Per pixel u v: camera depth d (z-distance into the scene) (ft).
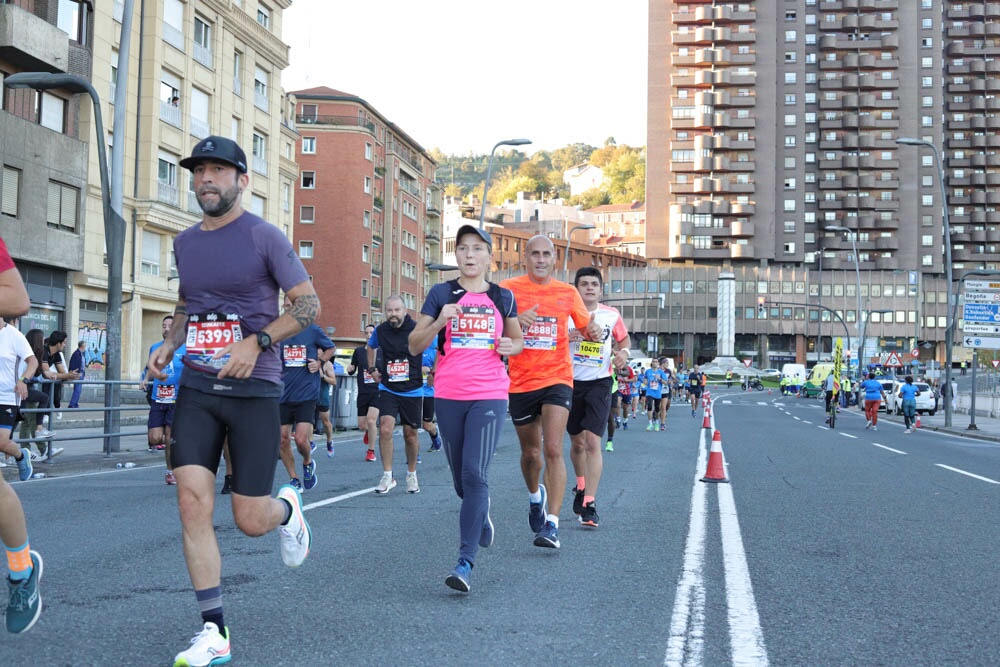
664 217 393.29
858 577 20.98
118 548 23.85
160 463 52.47
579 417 27.66
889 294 395.34
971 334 105.81
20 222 102.58
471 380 19.61
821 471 47.06
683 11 387.96
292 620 16.53
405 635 15.60
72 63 111.65
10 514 14.03
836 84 404.57
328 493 35.99
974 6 420.36
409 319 35.94
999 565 22.66
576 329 25.72
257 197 160.35
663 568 21.61
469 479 19.11
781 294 391.86
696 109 387.14
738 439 74.02
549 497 23.79
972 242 415.85
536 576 20.57
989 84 419.33
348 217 236.02
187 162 14.42
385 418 35.81
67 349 111.86
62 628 15.87
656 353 391.04
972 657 14.84
